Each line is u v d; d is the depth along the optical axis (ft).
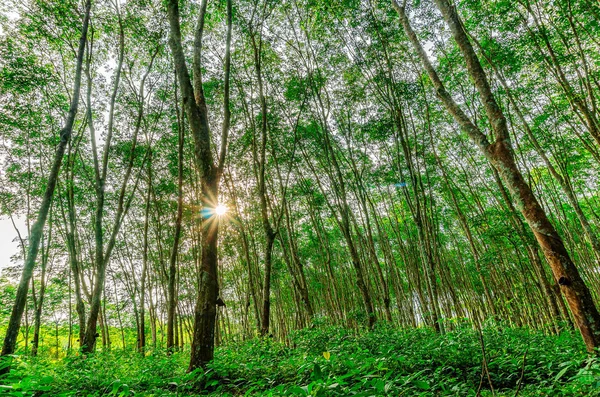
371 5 40.93
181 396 14.96
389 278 80.59
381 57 43.93
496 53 35.37
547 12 32.58
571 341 22.36
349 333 31.09
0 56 34.35
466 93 44.39
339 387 9.07
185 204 56.70
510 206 33.78
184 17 41.60
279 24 49.21
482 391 14.12
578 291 15.61
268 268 38.24
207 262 19.53
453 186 56.70
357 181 51.13
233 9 42.09
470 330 23.82
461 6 35.32
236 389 16.17
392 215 75.92
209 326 18.66
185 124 51.39
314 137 53.62
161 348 30.19
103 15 40.09
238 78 50.31
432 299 37.19
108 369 21.07
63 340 86.53
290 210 64.90
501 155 18.24
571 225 57.41
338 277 88.07
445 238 75.31
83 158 52.90
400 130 41.29
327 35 46.78
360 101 50.42
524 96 41.75
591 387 10.63
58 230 57.06
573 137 42.27
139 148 48.55
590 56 35.47
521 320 55.88
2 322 58.65
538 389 13.52
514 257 46.29
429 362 17.47
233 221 52.47
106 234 66.03
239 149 56.49
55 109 45.03
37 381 11.36
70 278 64.59
